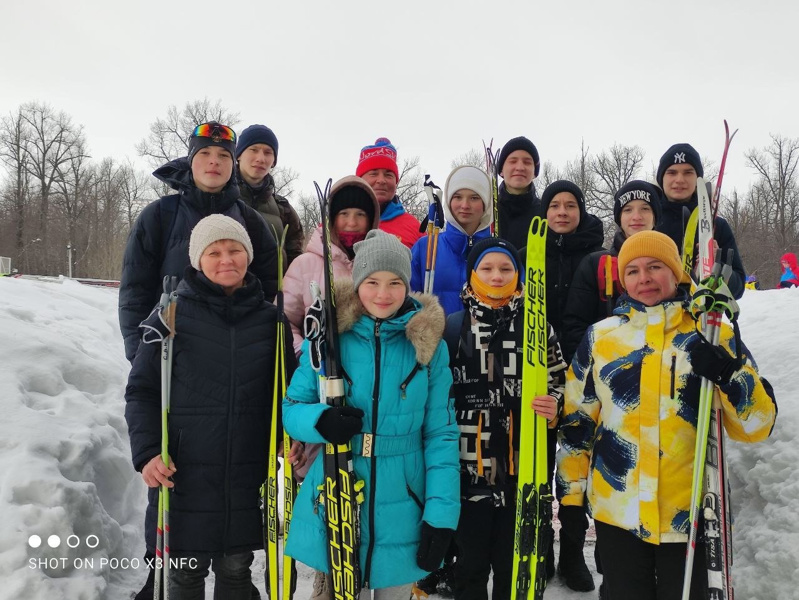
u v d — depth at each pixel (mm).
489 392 2508
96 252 43969
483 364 2527
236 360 2412
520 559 2359
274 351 2510
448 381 2379
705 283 2166
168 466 2271
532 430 2426
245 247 2502
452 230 3285
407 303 2346
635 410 2248
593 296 3047
